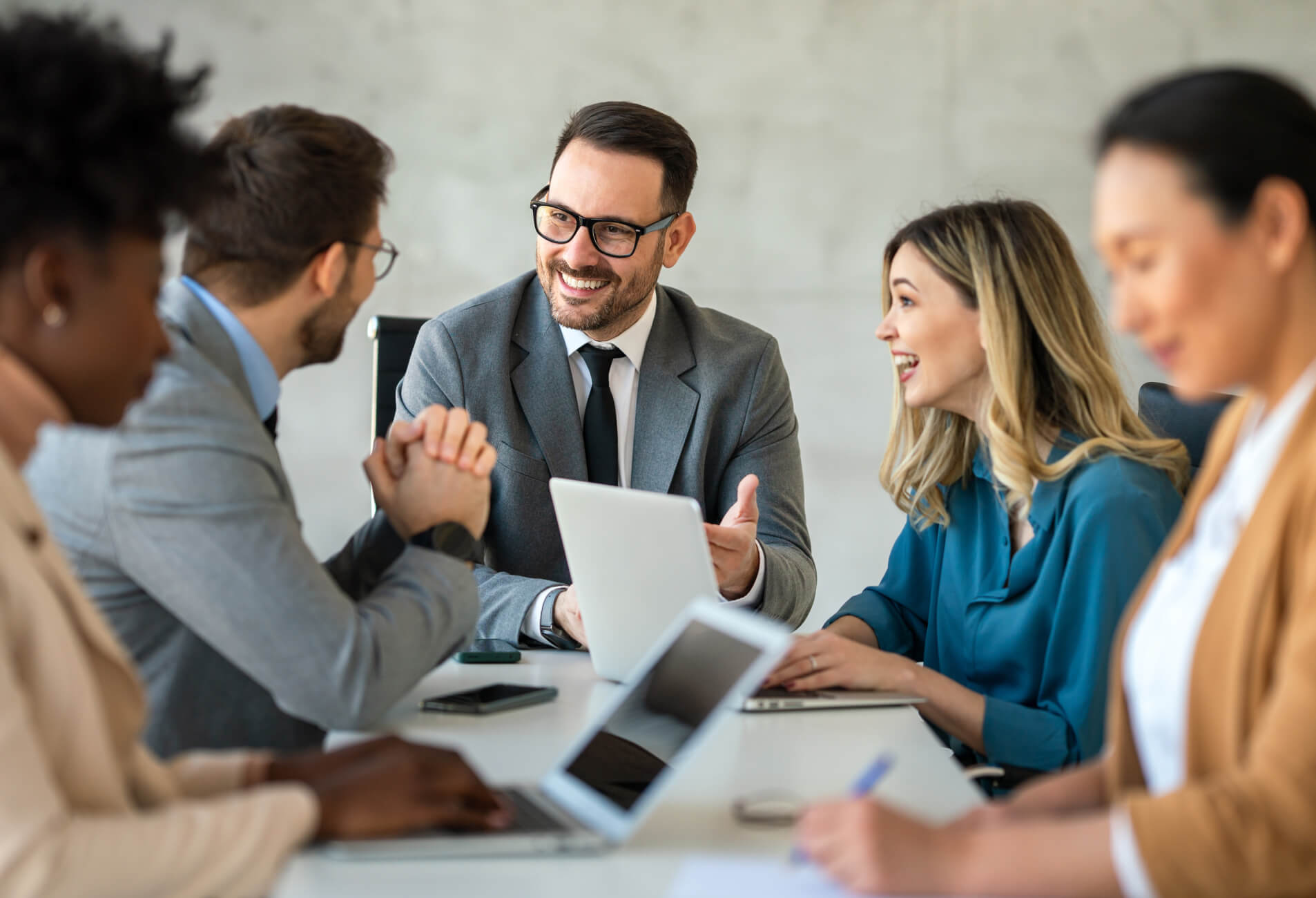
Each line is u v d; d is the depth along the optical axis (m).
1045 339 1.81
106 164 0.90
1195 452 2.17
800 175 4.38
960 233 1.87
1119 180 0.87
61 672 0.87
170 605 1.37
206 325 1.47
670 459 2.44
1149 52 4.37
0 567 0.85
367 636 1.40
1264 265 0.84
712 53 4.35
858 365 4.43
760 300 4.41
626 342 2.49
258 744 1.48
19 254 0.88
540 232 2.42
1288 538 0.84
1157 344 0.88
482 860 1.00
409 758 1.07
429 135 4.34
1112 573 1.67
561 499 1.71
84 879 0.79
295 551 1.38
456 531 1.60
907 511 2.12
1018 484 1.78
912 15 4.35
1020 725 1.64
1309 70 4.37
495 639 2.13
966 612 1.90
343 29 4.30
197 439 1.35
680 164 2.43
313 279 1.53
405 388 2.48
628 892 0.93
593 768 1.18
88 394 0.94
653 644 1.69
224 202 1.47
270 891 0.92
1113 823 0.80
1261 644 0.85
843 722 1.53
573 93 4.35
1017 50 4.37
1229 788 0.78
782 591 2.23
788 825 1.10
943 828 0.87
